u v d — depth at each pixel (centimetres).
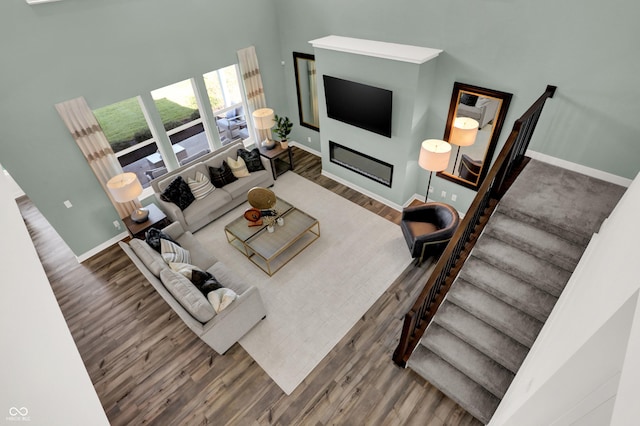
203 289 411
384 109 527
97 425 65
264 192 543
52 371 56
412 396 371
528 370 222
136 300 501
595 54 359
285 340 435
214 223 622
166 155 639
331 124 641
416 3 467
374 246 555
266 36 685
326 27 603
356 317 455
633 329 69
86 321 476
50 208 523
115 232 607
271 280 511
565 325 165
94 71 504
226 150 659
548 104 413
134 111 774
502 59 426
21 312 59
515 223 362
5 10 414
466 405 339
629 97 357
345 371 399
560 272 330
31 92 461
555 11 364
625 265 106
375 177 638
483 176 528
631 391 52
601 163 402
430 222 536
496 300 349
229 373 406
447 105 509
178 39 571
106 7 485
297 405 374
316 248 558
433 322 380
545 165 424
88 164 541
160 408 381
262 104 738
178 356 427
